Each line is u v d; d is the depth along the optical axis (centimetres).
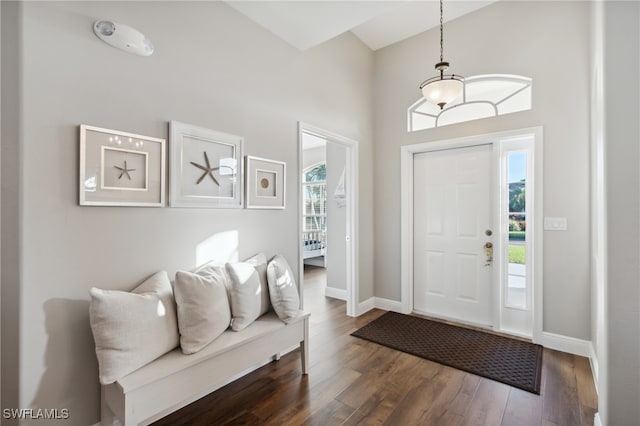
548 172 268
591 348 241
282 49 263
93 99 156
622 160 144
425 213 360
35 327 139
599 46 170
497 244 307
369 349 266
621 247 144
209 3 209
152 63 180
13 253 136
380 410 185
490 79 307
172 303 171
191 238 199
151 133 178
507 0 292
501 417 178
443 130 333
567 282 259
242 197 229
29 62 137
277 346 205
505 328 304
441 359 246
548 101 269
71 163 149
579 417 177
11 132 136
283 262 241
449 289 342
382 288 384
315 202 716
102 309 139
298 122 278
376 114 387
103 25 158
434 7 306
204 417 178
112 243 163
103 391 154
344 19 233
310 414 181
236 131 225
